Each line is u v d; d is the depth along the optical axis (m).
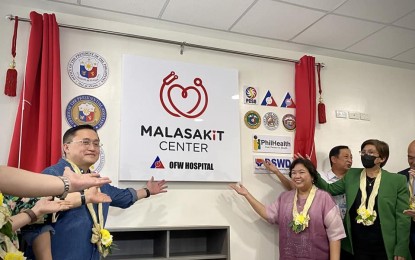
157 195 2.73
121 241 2.59
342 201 2.98
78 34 2.72
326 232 2.51
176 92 2.89
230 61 3.20
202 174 2.84
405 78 3.97
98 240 1.80
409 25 2.98
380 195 2.53
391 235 2.46
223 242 2.59
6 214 1.03
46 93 2.43
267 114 3.24
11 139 2.41
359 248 2.56
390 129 3.76
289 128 3.30
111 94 2.74
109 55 2.79
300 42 3.30
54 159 2.35
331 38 3.22
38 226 1.59
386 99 3.81
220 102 3.02
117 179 2.63
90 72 2.70
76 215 1.74
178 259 2.41
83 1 2.55
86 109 2.64
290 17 2.83
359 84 3.71
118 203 2.31
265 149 3.16
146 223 2.65
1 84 2.46
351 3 2.63
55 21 2.56
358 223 2.57
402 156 3.76
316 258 2.45
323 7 2.69
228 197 2.95
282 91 3.35
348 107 3.60
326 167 3.35
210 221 2.85
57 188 1.03
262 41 3.27
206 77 3.02
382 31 3.09
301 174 2.65
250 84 3.24
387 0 2.59
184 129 2.85
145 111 2.76
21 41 2.55
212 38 3.18
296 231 2.51
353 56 3.63
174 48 3.01
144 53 2.90
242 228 2.95
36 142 2.39
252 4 2.63
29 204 1.39
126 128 2.68
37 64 2.46
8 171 1.01
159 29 3.00
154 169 2.70
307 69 3.33
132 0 2.55
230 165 2.95
